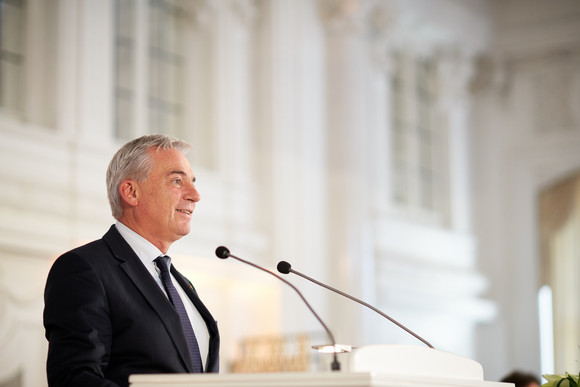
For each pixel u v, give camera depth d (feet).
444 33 56.44
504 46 59.16
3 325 31.71
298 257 43.65
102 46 37.24
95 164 35.76
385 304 50.11
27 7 35.78
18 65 35.35
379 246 50.08
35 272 33.01
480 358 56.85
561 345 57.11
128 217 13.84
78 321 11.93
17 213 32.55
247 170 43.57
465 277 55.77
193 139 42.39
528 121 58.70
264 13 45.42
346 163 46.42
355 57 47.80
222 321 40.70
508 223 58.39
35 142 33.96
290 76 45.42
